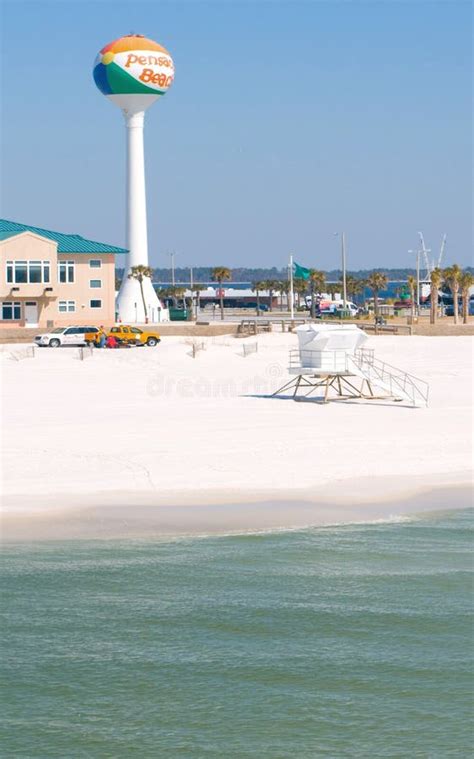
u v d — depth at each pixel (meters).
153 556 57.28
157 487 69.69
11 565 55.69
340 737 39.28
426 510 66.06
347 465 76.69
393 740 39.06
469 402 110.12
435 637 48.00
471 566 56.75
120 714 41.06
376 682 43.66
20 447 81.94
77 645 47.03
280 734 39.56
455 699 42.19
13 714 41.09
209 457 78.56
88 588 53.03
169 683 43.59
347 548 59.06
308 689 43.06
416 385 124.38
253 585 53.69
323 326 113.81
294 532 61.44
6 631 48.38
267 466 75.88
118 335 175.00
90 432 89.75
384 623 49.50
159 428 92.12
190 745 38.78
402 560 57.53
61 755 38.09
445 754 38.06
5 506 64.94
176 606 51.12
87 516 63.25
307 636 47.97
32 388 122.38
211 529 61.53
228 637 48.03
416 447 83.31
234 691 42.88
